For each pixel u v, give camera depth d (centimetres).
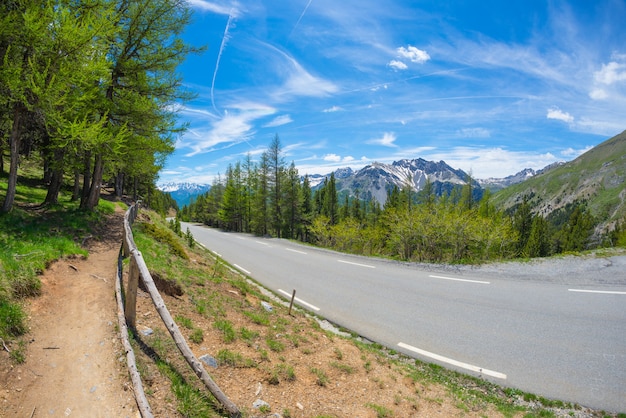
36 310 557
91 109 1212
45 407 372
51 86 888
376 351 705
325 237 3394
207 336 598
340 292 1127
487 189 4728
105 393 401
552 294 943
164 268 816
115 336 514
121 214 1869
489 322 806
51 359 451
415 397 545
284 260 1761
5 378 396
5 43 942
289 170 4750
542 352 657
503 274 1184
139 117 1395
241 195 5566
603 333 704
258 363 556
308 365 596
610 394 529
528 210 5562
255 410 437
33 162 2402
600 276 1033
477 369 625
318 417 454
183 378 457
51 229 1009
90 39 980
